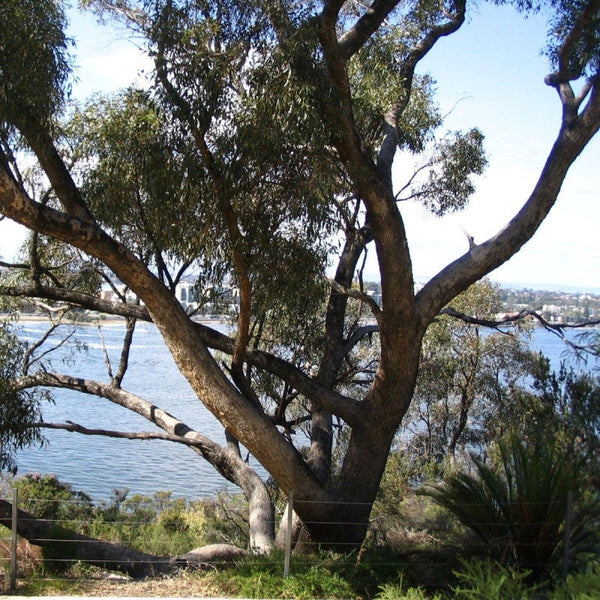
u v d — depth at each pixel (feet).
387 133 36.65
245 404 30.81
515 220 31.76
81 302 36.86
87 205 32.45
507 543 26.68
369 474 33.22
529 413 44.34
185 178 27.68
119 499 64.54
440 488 29.22
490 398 78.28
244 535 48.16
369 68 39.70
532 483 26.91
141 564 30.71
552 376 43.19
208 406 30.76
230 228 28.37
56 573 28.76
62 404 145.59
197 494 79.20
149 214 30.83
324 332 44.62
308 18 27.45
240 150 27.14
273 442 30.96
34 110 27.89
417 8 41.65
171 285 36.78
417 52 41.24
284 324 40.73
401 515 33.81
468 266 31.76
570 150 30.89
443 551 27.45
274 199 29.07
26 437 37.11
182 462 98.84
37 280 37.04
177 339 29.81
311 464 41.04
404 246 30.37
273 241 29.22
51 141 29.43
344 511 32.32
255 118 26.84
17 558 29.55
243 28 28.32
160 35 26.96
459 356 77.92
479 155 47.14
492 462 40.16
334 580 25.08
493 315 78.89
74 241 27.32
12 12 26.35
